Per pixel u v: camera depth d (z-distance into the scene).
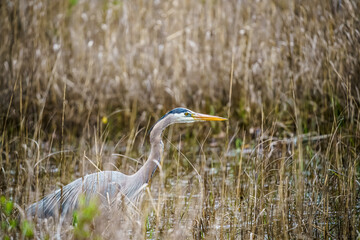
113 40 16.25
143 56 16.19
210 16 16.44
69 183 9.41
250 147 12.72
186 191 10.10
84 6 17.62
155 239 7.68
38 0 15.97
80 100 15.15
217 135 14.54
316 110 12.89
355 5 12.52
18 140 11.64
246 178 10.41
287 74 13.98
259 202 8.80
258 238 7.92
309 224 7.95
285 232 7.83
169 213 8.62
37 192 8.67
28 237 7.52
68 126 14.68
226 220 8.62
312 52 13.29
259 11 15.61
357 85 11.95
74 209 8.61
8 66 13.81
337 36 12.90
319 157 10.97
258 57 15.10
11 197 9.66
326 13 13.30
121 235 7.68
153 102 15.73
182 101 15.45
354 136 10.84
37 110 14.84
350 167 9.14
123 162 10.51
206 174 10.53
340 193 9.06
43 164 11.16
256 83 14.85
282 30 14.52
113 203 8.41
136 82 15.75
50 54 16.11
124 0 16.73
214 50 15.95
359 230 8.23
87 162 10.68
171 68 16.28
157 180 10.81
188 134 14.52
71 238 7.61
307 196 9.36
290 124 13.41
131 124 14.64
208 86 15.71
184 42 16.11
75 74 15.88
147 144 13.79
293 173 9.73
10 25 14.43
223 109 15.27
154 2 17.33
